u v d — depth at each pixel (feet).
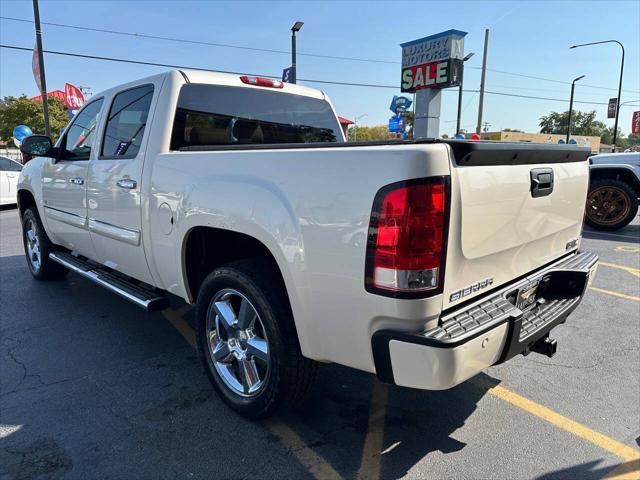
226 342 9.70
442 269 6.61
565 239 10.24
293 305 7.83
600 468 8.20
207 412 9.73
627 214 29.76
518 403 10.21
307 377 8.55
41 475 7.86
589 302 16.71
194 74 11.60
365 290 6.78
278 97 13.46
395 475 7.99
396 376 6.76
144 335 13.56
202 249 10.32
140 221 11.07
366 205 6.64
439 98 62.44
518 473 8.05
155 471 8.02
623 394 10.58
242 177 8.43
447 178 6.45
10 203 40.06
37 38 60.08
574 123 254.06
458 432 9.20
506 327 7.30
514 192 7.81
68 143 15.10
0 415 9.53
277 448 8.64
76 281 18.69
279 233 7.72
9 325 14.21
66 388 10.63
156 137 10.78
